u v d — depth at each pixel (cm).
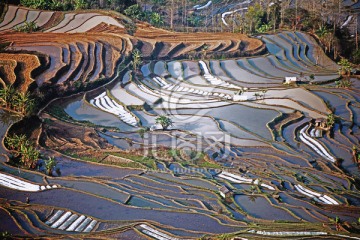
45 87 11981
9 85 11212
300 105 12450
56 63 13450
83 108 11844
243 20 19350
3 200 7788
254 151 10025
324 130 11156
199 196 8244
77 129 10681
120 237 6962
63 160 9294
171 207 7838
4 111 10819
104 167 9144
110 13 18100
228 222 7456
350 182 8956
